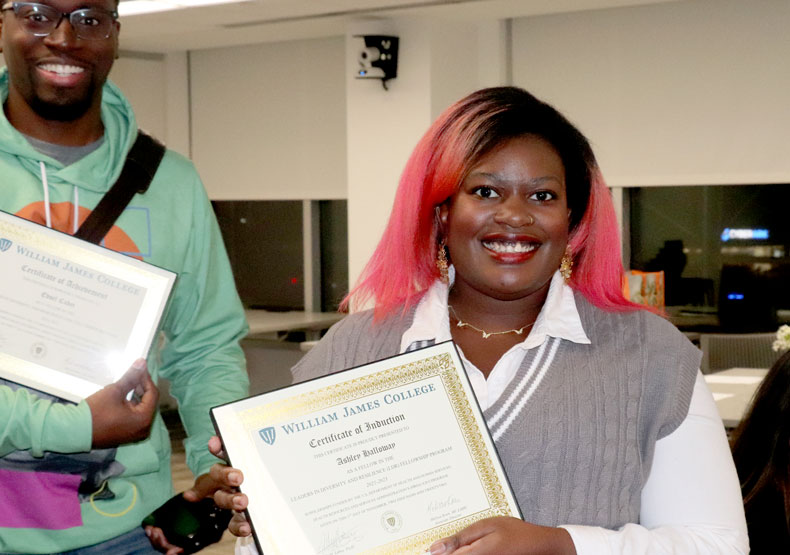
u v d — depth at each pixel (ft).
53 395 5.47
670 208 22.38
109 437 5.42
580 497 4.57
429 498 4.37
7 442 5.41
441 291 5.07
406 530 4.32
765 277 21.34
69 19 5.76
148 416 5.53
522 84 23.59
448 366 4.57
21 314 5.47
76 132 6.12
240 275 28.32
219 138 28.17
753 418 7.43
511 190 4.65
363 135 23.53
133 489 6.11
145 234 6.23
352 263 23.90
